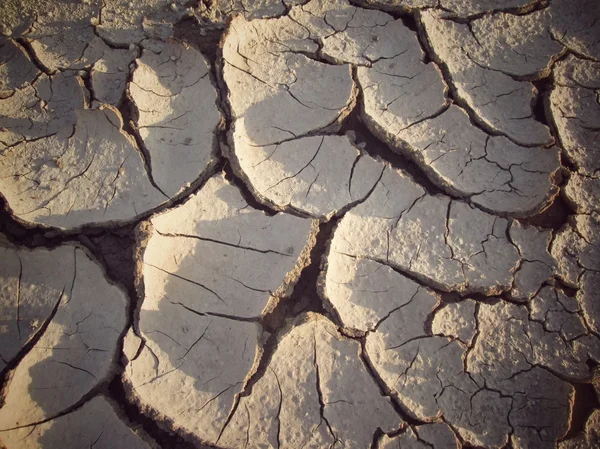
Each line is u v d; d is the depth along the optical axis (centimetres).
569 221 39
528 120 42
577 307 37
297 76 42
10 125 41
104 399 35
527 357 37
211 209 39
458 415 35
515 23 44
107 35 44
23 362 35
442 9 44
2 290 37
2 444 34
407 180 40
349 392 36
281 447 34
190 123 41
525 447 35
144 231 37
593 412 35
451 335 37
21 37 44
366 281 38
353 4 45
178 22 44
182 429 34
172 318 37
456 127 41
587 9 44
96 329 36
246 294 37
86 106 42
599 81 43
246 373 35
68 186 39
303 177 40
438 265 38
